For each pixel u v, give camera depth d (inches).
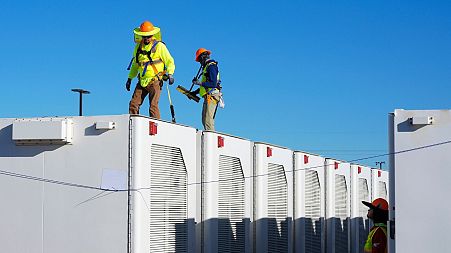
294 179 619.2
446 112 352.5
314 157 660.7
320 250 669.9
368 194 815.7
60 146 413.1
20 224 417.1
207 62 547.5
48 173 414.3
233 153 507.5
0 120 427.2
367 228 815.7
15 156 421.7
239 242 512.4
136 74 495.8
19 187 419.2
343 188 735.7
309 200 644.7
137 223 396.5
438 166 351.9
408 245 353.7
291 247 600.7
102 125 403.2
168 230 427.8
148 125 409.1
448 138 351.3
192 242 453.7
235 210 508.7
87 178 406.6
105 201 402.0
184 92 545.6
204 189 473.1
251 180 537.3
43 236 412.2
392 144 363.6
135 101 490.0
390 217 362.9
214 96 551.2
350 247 752.3
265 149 552.7
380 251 489.7
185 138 450.9
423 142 354.9
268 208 556.7
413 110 357.4
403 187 356.2
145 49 485.1
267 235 551.2
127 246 395.9
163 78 488.4
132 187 397.4
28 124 410.0
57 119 415.8
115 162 402.0
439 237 350.0
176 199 438.6
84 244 403.5
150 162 411.2
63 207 409.7
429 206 352.5
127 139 400.5
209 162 475.2
